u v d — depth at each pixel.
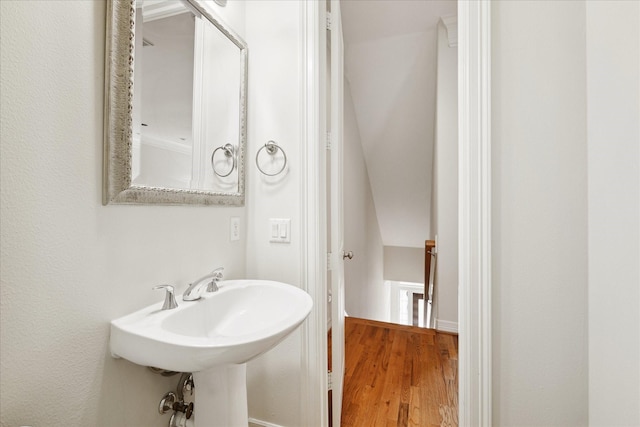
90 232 0.72
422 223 4.87
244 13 1.39
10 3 0.58
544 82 0.99
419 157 3.72
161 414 0.95
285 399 1.31
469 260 1.04
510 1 1.02
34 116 0.61
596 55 0.89
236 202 1.29
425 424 1.42
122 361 0.81
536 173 1.00
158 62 0.93
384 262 5.59
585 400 0.95
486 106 1.02
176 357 0.67
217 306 1.00
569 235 0.97
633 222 0.74
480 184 1.03
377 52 2.57
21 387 0.60
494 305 1.04
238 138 1.32
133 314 0.82
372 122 3.34
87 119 0.72
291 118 1.33
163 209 0.94
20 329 0.60
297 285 1.31
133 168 0.83
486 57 1.02
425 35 2.38
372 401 1.59
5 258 0.57
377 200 4.67
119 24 0.77
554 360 0.98
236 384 0.89
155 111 0.91
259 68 1.38
